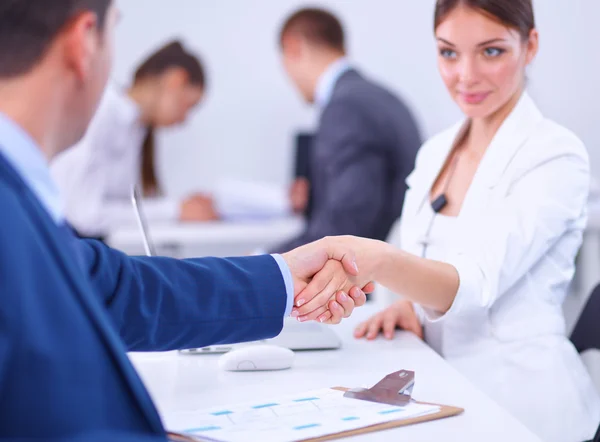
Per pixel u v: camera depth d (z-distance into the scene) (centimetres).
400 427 89
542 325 138
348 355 130
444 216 151
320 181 282
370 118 268
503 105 145
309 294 118
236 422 89
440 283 129
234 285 106
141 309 100
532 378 134
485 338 139
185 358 128
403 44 456
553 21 447
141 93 358
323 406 95
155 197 382
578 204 137
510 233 133
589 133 454
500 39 134
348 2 454
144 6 448
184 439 83
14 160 63
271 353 118
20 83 65
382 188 267
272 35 457
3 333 53
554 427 130
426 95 459
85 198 311
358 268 124
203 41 455
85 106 71
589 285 353
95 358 60
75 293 61
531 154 138
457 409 94
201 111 456
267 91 460
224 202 378
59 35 66
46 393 55
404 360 125
